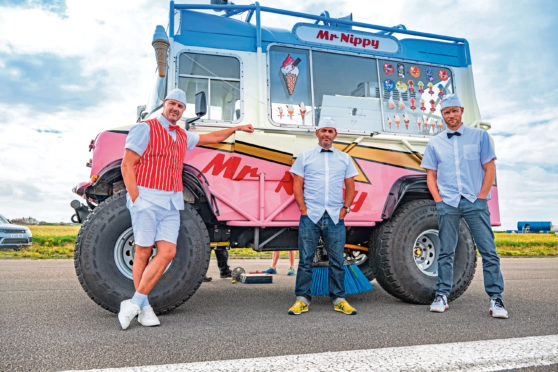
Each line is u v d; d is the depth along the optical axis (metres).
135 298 3.00
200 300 4.36
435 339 2.67
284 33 4.54
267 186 4.04
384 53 4.89
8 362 2.14
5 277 6.08
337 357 2.23
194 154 3.84
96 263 3.35
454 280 4.25
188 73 4.15
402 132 4.76
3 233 11.45
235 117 4.21
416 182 4.43
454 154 3.89
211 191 3.83
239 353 2.32
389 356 2.26
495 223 4.74
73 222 4.12
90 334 2.77
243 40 4.39
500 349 2.41
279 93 4.36
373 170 4.43
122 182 3.88
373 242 4.40
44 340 2.59
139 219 3.04
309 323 3.17
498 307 3.46
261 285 5.64
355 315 3.55
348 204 3.88
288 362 2.14
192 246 3.57
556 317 3.46
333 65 4.64
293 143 4.13
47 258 10.32
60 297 4.33
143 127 3.06
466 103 5.18
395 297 4.46
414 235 4.26
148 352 2.33
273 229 4.22
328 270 4.26
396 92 4.85
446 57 5.20
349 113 4.58
